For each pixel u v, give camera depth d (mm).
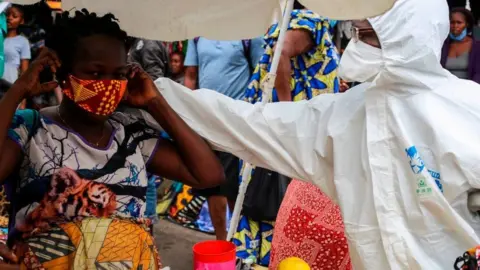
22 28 4773
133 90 1792
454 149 1599
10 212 1641
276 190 3053
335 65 3076
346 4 1666
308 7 1769
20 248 1527
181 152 1807
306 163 1870
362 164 1739
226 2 1908
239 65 4031
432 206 1614
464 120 1655
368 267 1716
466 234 1597
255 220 3172
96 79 1547
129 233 1591
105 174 1586
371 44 1776
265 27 1921
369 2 1613
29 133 1549
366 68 1785
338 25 4008
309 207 2197
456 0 5953
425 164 1653
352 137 1787
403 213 1669
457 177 1603
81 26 1545
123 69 1602
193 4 1925
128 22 1949
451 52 4898
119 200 1603
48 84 1594
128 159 1650
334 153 1793
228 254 1821
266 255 3195
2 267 1485
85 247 1524
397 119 1687
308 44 3039
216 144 1939
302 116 1900
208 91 1975
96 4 1913
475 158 1575
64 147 1557
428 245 1646
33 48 4844
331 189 1865
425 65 1689
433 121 1646
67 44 1548
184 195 4621
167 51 4582
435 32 1696
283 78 3000
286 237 2250
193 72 4445
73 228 1536
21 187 1551
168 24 1972
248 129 1914
